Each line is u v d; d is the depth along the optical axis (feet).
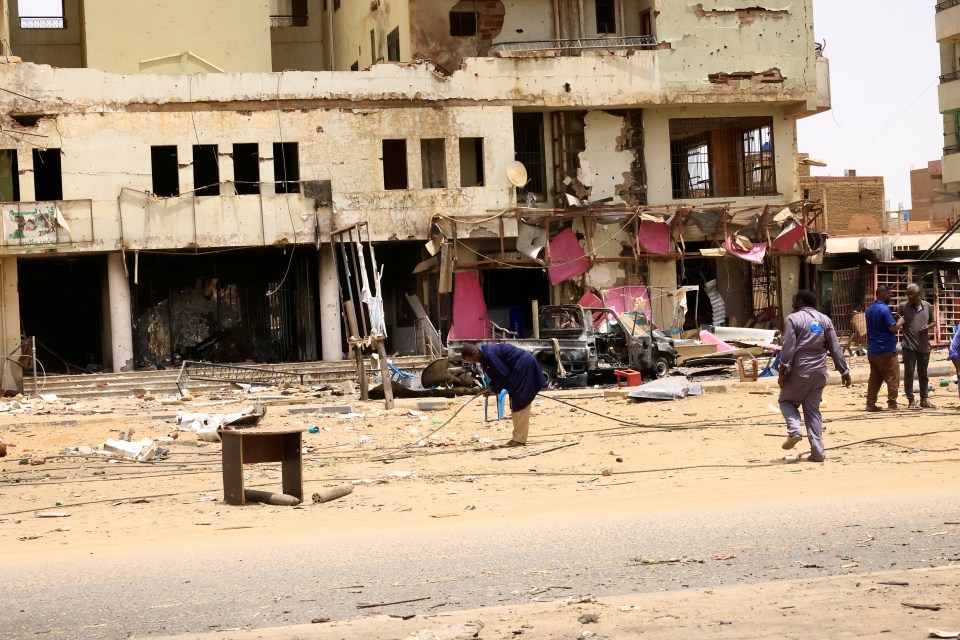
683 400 75.41
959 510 30.63
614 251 130.52
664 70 130.62
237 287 133.18
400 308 136.15
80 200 116.98
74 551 32.01
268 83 121.39
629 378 86.12
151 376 112.88
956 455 45.06
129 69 134.31
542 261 125.59
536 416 69.72
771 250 130.62
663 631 19.12
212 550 30.48
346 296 127.44
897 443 49.85
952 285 134.00
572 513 34.86
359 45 152.05
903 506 31.76
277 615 21.97
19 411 88.63
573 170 131.54
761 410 67.51
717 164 138.92
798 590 21.77
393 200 123.54
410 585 24.25
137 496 45.60
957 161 178.50
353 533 32.89
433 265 125.90
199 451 61.57
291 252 125.90
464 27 132.46
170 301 130.72
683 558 25.91
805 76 133.59
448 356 91.61
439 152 127.95
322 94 122.31
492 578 24.66
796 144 136.56
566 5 134.51
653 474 45.11
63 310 135.64
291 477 41.96
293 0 170.09
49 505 43.93
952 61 179.11
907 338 62.39
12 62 116.06
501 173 126.31
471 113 125.90
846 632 18.66
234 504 41.81
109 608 23.22
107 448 60.03
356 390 97.96
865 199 171.01
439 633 19.31
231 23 137.28
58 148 117.19
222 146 120.37
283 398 90.43
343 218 122.42
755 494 36.86
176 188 127.95
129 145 118.62
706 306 138.21
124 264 118.52
